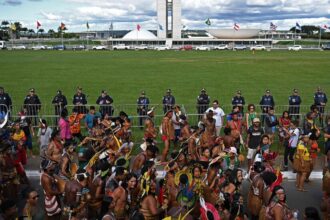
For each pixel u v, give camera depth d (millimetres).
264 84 42906
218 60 74938
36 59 77188
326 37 185250
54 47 124438
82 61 73000
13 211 9945
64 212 10719
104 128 15914
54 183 11508
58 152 13789
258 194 11531
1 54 93188
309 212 9305
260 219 10648
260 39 174875
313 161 15062
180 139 18141
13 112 25156
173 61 73125
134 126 23359
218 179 11609
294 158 14891
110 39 167875
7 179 12977
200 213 10617
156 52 106812
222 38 175250
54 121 23547
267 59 76375
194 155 14406
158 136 21344
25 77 48719
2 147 13352
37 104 24047
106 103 24516
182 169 11516
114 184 10945
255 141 15812
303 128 17531
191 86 41688
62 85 42406
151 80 46375
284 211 9805
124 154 14195
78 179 10906
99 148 13789
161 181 12031
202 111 24969
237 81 45312
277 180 11219
